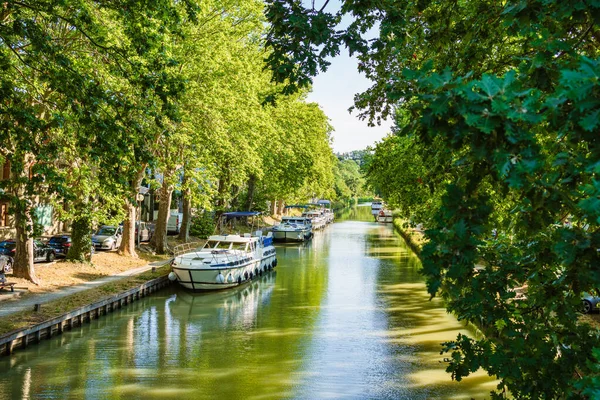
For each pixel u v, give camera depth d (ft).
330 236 206.28
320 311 73.87
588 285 16.35
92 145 38.60
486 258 19.36
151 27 41.19
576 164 13.75
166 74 40.83
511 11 15.16
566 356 17.29
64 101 41.45
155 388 44.14
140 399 41.63
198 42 82.02
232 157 99.45
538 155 10.93
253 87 99.71
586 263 13.47
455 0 26.14
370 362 51.52
